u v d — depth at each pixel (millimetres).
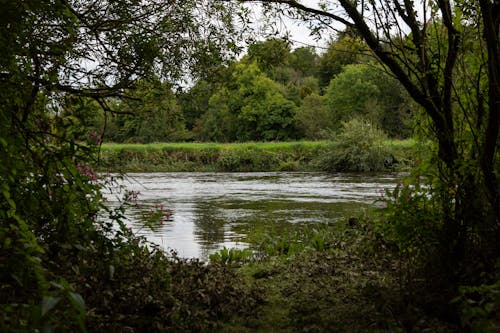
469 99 4676
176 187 25703
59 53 4109
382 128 46375
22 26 3125
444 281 4508
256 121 66000
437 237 4555
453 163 4527
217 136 66250
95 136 4379
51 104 4102
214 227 13000
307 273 6660
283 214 15461
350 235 9664
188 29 5730
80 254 4375
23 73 3338
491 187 4207
